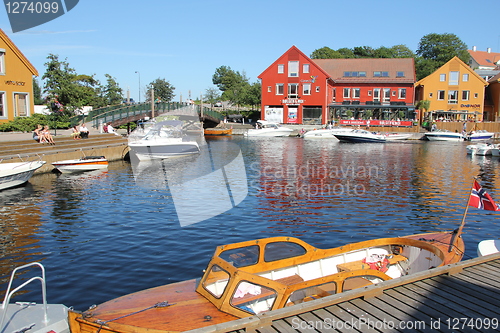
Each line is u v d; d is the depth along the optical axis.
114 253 11.25
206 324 5.90
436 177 24.22
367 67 65.62
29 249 11.64
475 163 31.12
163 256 11.00
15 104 34.06
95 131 39.00
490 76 76.56
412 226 14.02
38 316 6.64
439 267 7.62
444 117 63.56
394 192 19.52
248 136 57.59
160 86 77.81
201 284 6.94
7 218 14.93
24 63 34.66
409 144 48.72
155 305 6.41
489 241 10.49
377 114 61.75
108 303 6.62
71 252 11.36
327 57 97.00
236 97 89.94
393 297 6.65
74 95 43.25
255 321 5.66
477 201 10.43
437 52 90.44
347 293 6.55
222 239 12.44
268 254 7.61
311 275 8.12
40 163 22.59
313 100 61.25
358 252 8.87
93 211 15.91
